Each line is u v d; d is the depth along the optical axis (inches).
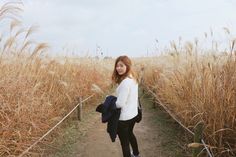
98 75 613.0
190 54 321.4
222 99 231.8
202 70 275.7
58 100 353.7
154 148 297.7
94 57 650.2
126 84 221.0
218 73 248.8
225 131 231.1
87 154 287.9
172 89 364.5
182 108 313.7
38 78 313.0
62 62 432.5
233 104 227.9
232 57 247.8
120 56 228.8
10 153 222.4
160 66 545.6
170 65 400.8
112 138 221.9
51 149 287.3
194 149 227.9
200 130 226.2
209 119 237.6
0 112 226.4
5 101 235.6
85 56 597.0
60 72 406.0
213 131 229.5
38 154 259.6
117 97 222.7
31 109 262.7
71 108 395.2
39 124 277.0
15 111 235.8
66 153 286.4
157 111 463.8
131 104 226.8
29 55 299.9
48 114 300.8
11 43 263.7
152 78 580.7
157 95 469.1
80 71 490.9
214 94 239.8
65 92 381.1
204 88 259.8
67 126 371.6
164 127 366.0
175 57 360.8
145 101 577.9
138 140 326.0
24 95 255.8
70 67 445.7
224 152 226.2
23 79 270.8
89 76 531.8
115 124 221.5
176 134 327.3
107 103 223.6
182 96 321.1
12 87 249.1
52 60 380.8
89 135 348.8
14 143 223.5
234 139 228.4
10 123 225.5
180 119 329.1
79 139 330.3
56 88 356.8
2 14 256.2
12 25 261.1
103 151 297.1
